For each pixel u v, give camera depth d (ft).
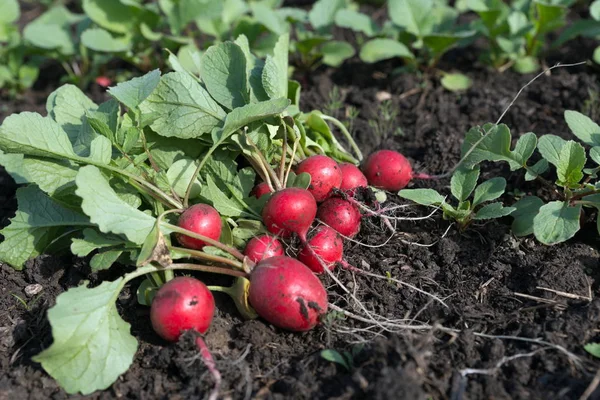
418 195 1.50
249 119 1.40
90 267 1.48
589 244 1.53
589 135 1.56
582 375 1.27
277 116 1.47
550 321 1.36
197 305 1.30
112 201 1.35
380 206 1.58
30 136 1.35
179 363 1.29
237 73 1.54
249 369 1.32
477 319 1.38
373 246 1.50
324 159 1.49
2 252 1.47
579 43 2.25
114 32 2.21
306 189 1.44
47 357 1.25
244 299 1.34
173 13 2.15
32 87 2.30
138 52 2.23
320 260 1.40
